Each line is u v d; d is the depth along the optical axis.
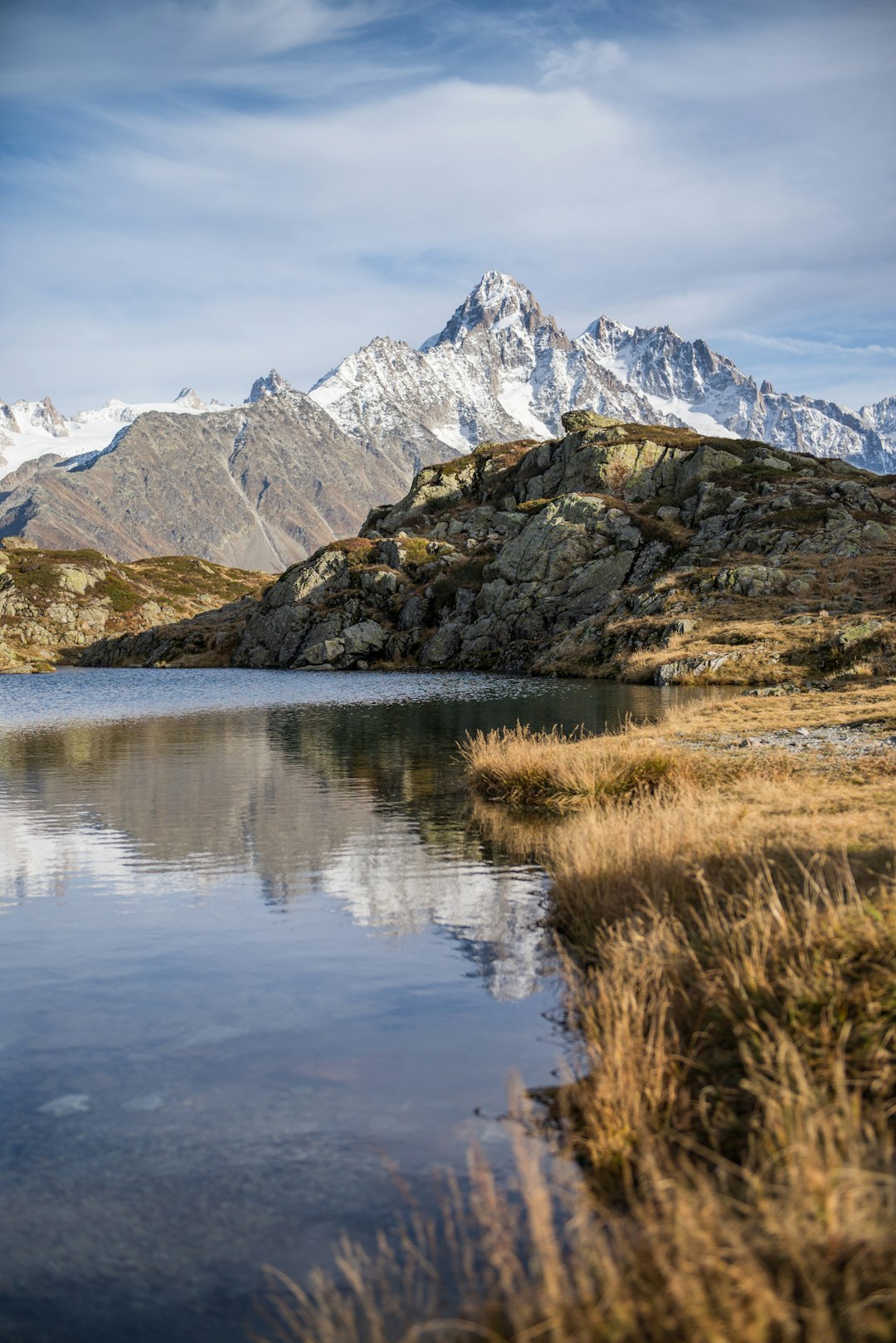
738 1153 5.60
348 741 32.84
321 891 13.07
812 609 67.00
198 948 10.55
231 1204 5.53
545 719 38.25
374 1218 5.34
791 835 11.56
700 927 8.57
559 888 11.85
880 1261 3.95
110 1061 7.53
